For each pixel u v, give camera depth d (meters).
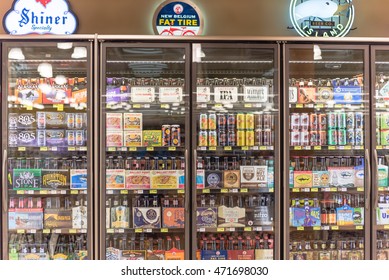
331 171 3.14
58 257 3.08
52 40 2.96
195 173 3.02
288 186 3.06
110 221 3.08
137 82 3.15
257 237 3.20
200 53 3.05
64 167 3.11
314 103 3.16
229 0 3.57
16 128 3.07
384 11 3.59
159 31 3.53
